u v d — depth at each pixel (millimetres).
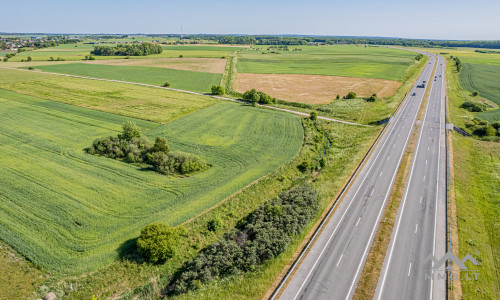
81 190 41094
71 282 27219
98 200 39000
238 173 47781
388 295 26297
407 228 35062
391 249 31734
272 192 43906
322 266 29578
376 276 28250
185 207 38125
